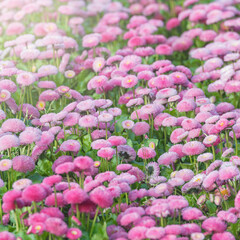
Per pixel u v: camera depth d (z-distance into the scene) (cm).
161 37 991
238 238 480
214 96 792
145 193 488
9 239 404
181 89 772
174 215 457
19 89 748
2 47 994
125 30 1184
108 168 583
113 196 446
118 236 435
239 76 761
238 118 645
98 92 753
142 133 625
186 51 1027
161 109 667
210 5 1076
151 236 400
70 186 482
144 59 921
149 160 613
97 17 1224
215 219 446
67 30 1032
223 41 959
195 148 552
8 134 553
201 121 625
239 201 471
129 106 665
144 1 1291
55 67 762
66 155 571
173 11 1259
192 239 421
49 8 1178
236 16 1151
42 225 398
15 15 994
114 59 786
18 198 429
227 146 620
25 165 516
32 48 812
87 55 882
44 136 553
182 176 525
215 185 516
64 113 587
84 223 453
